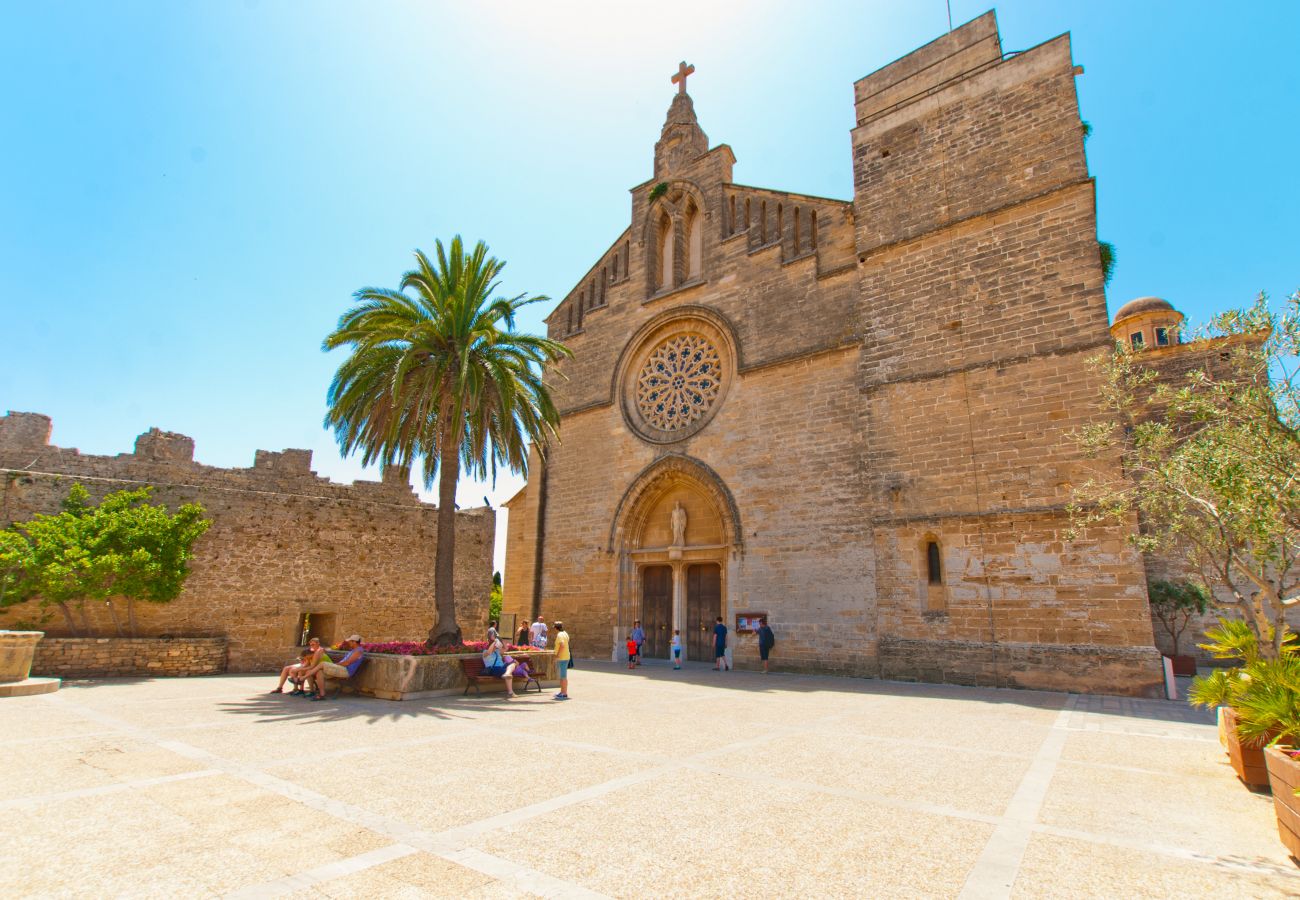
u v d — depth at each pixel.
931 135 23.66
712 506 27.22
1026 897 4.98
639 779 8.23
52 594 19.25
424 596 27.23
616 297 32.72
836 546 22.89
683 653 27.23
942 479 21.06
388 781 7.98
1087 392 19.02
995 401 20.53
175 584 21.11
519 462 22.23
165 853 5.58
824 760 9.45
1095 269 19.55
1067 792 7.91
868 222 24.56
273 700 15.32
